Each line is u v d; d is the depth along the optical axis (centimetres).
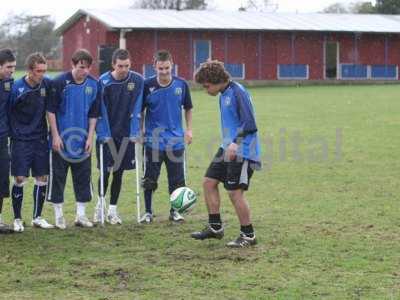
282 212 990
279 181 1264
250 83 4656
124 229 902
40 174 892
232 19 4781
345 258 736
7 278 677
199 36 4522
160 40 4434
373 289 632
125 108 920
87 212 1037
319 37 4788
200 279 667
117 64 902
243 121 770
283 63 4728
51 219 978
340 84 4781
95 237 854
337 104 2938
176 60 4478
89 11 4684
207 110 2716
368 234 844
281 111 2648
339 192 1146
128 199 1128
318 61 4806
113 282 661
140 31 4381
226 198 1113
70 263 730
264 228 885
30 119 872
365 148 1670
